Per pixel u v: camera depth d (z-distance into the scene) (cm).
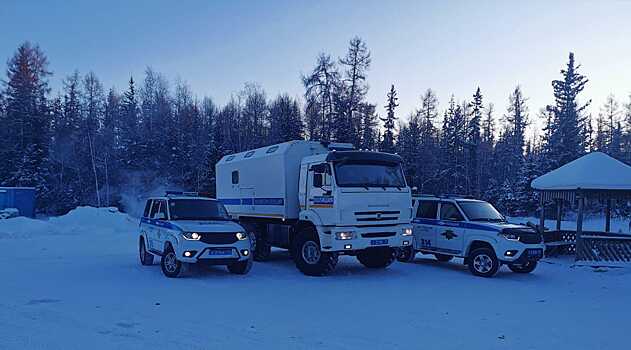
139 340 613
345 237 1145
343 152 1184
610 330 711
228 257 1119
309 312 788
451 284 1105
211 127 5469
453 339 643
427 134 5581
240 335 644
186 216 1223
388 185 1220
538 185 1716
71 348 576
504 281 1173
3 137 4441
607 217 1833
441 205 1422
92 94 5578
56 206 4356
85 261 1380
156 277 1122
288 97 5500
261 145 5566
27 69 4875
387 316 769
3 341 603
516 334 677
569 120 4525
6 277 1084
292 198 1335
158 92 5891
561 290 1064
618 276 1300
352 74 4116
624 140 6212
